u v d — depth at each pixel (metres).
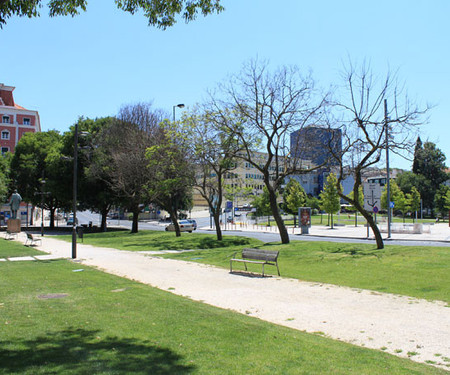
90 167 41.28
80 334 6.47
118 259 19.33
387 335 6.80
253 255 14.62
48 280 12.61
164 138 34.19
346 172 19.58
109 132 42.34
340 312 8.52
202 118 25.88
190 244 27.00
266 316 8.28
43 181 41.91
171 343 6.05
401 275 12.58
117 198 44.88
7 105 87.00
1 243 28.47
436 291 10.48
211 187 30.02
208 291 11.09
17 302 9.09
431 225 48.84
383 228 39.50
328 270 14.55
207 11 10.20
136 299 9.50
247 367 5.04
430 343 6.32
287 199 58.97
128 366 4.97
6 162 56.75
